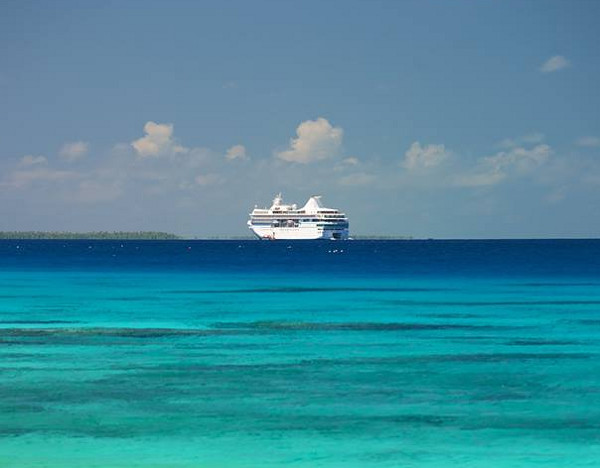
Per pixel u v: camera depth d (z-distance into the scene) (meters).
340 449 39.78
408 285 149.50
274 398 49.97
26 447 40.03
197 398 49.97
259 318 93.12
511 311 101.38
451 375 57.31
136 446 40.25
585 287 142.75
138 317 93.81
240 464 37.62
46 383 54.28
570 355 66.19
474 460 38.12
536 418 45.22
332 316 95.31
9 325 85.75
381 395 50.72
